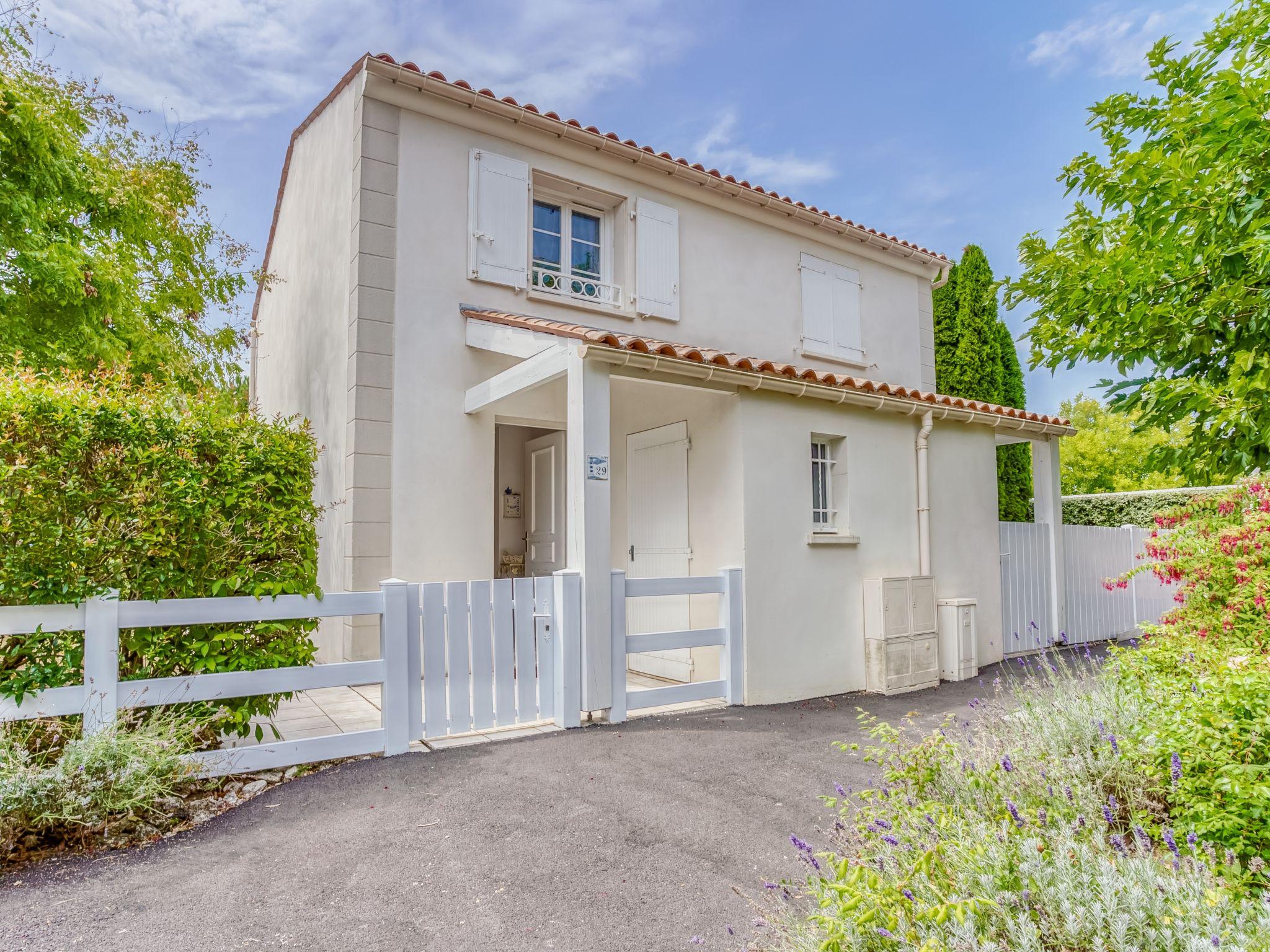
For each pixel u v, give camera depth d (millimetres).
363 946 2660
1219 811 2322
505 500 10055
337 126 8156
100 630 4031
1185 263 4266
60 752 3936
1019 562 9469
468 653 5195
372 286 7211
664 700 6043
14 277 8570
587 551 5641
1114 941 1803
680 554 7348
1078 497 15086
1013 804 2609
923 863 2139
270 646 4562
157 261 11211
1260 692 2643
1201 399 4047
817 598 7066
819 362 10836
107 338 9305
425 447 7367
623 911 2895
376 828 3660
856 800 4004
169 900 2969
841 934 1946
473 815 3814
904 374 11930
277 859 3336
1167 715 2785
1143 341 4500
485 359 7793
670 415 7547
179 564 4371
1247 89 3756
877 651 7250
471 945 2670
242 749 4348
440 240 7637
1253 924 1792
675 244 9297
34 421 3932
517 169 8141
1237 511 5125
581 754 4824
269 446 4656
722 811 3885
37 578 3889
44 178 8477
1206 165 4145
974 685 7594
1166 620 5039
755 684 6527
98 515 4141
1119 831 2666
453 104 7691
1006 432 9312
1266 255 3570
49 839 3467
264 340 11852
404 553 7164
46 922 2789
